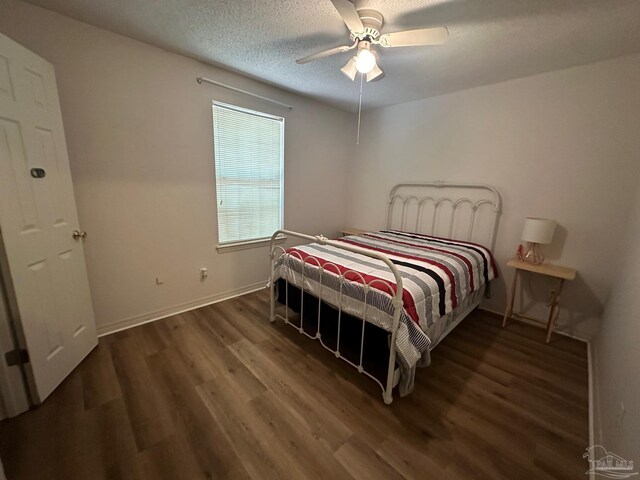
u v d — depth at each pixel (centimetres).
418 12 162
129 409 152
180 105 238
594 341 225
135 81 212
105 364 188
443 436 141
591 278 235
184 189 253
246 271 318
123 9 170
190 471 121
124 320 233
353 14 142
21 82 141
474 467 126
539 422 152
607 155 219
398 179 362
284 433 140
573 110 230
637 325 122
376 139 379
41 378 152
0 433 135
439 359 207
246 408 155
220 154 275
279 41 204
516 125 260
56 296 165
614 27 170
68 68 183
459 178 305
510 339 238
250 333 233
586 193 231
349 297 178
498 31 179
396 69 241
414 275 180
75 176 195
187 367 188
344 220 434
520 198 266
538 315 266
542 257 250
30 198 147
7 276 136
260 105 293
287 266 229
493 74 247
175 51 225
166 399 160
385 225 383
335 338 207
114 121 207
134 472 119
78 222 186
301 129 342
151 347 209
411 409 158
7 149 134
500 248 284
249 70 257
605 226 225
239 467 123
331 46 210
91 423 142
